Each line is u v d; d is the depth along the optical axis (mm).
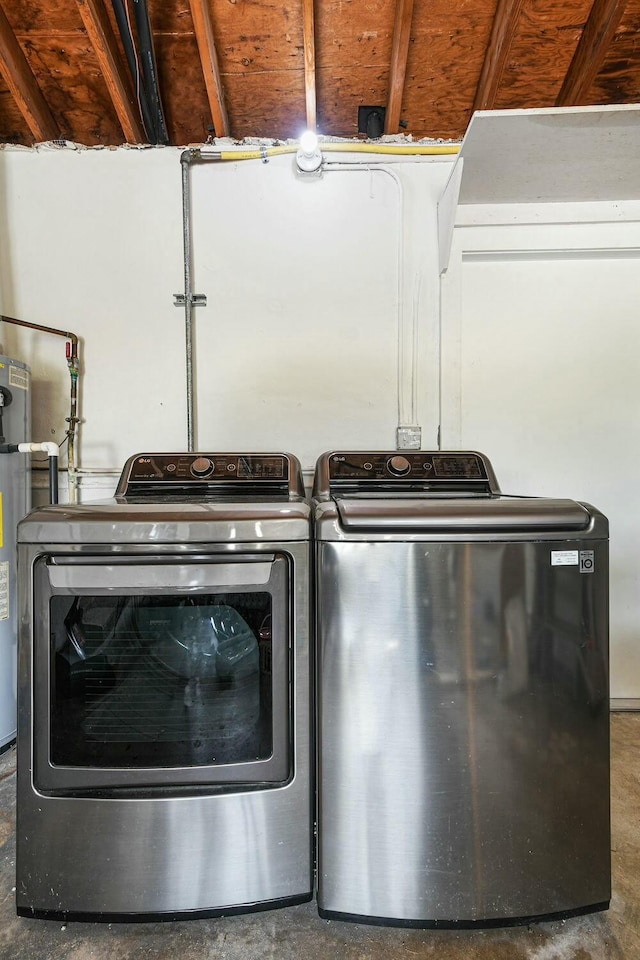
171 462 1628
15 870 1178
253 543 1087
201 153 2000
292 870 1109
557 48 1797
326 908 1093
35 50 1841
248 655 1106
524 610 1086
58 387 2066
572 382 2125
